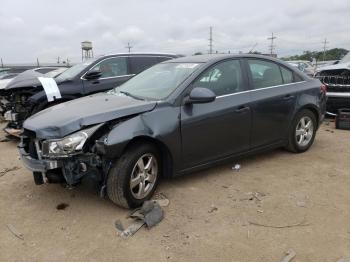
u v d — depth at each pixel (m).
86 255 3.28
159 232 3.61
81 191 4.56
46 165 3.79
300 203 4.15
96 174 3.84
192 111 4.43
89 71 7.76
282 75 5.64
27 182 4.96
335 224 3.69
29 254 3.32
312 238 3.45
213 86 4.74
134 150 3.96
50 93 7.20
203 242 3.42
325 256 3.18
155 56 8.74
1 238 3.59
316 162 5.53
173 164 4.34
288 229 3.62
